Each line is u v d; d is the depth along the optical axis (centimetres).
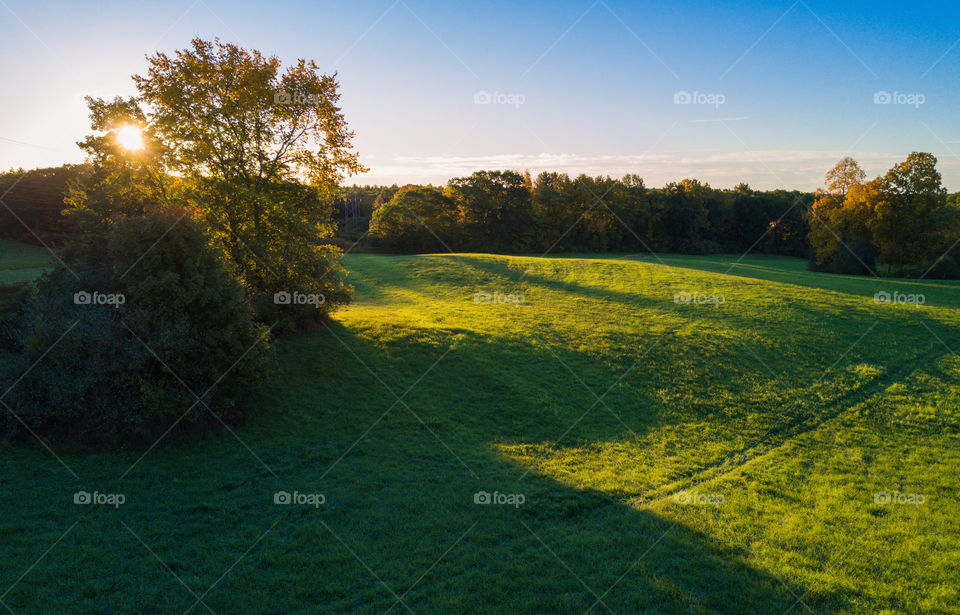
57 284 1744
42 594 931
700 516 1305
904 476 1570
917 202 6181
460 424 1888
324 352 2364
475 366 2391
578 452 1723
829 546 1169
